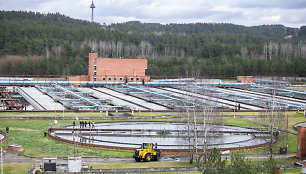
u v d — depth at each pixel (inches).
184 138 3757.4
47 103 6402.6
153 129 4426.7
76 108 5940.0
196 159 2933.1
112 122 4975.4
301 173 2554.1
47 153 3176.7
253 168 2139.5
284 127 4525.1
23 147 3378.4
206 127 3292.3
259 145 3617.1
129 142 3759.8
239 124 5044.3
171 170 2605.8
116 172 2529.5
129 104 6599.4
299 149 3174.2
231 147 3604.8
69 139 3821.4
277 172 2220.7
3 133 3949.3
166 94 7760.8
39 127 4424.2
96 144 3622.0
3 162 2810.0
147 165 2807.6
